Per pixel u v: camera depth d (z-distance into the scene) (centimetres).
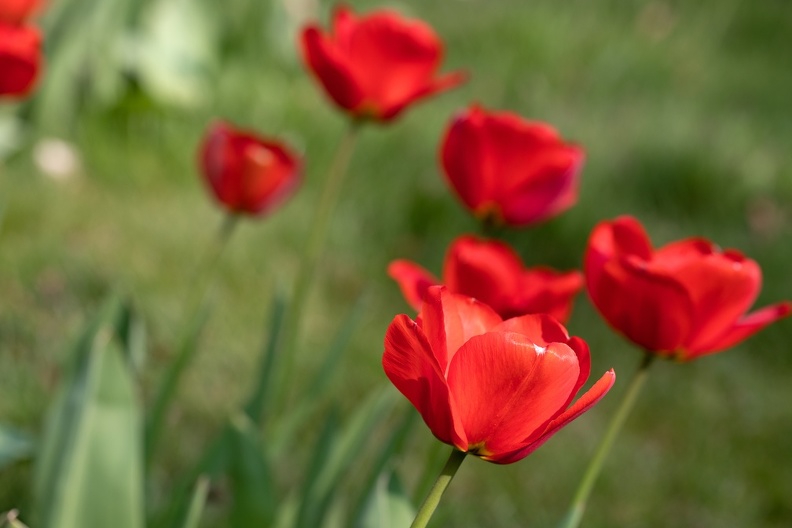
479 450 139
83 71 267
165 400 170
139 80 277
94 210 238
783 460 216
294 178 174
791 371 241
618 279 150
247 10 319
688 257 153
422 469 204
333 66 171
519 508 200
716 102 375
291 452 201
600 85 368
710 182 297
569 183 166
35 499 161
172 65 284
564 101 351
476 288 154
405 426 165
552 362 137
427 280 154
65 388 163
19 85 170
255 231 243
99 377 158
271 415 175
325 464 168
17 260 217
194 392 206
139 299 215
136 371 171
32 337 207
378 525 157
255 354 213
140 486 169
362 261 245
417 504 163
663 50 405
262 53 325
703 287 150
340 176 174
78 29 255
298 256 240
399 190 268
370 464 201
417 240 260
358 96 172
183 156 266
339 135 281
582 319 243
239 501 166
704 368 236
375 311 231
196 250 230
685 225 286
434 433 139
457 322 140
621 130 323
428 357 137
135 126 272
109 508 158
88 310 213
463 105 329
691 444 216
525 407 138
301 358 214
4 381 199
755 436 219
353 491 196
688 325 150
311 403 174
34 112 255
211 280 174
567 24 399
